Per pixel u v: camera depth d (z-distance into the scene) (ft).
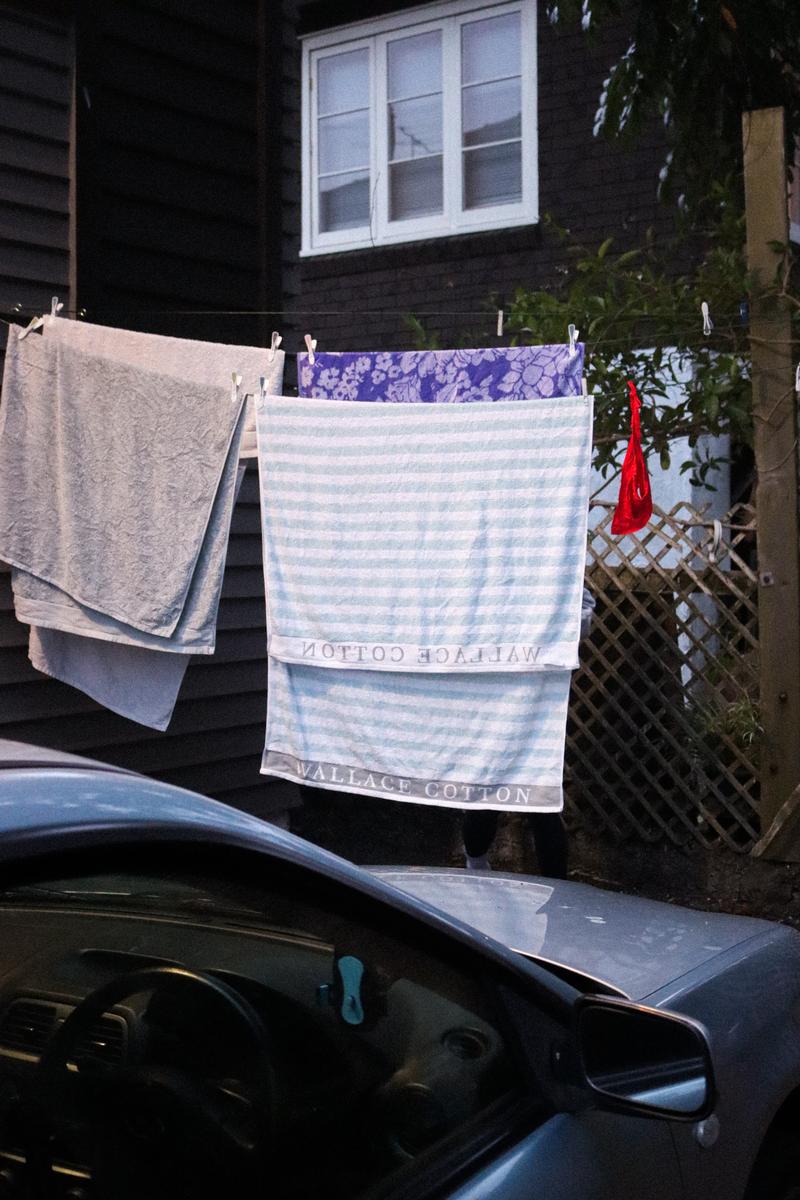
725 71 22.75
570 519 13.58
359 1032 5.32
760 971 7.86
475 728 14.08
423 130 31.83
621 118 24.62
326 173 33.50
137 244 16.65
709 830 18.39
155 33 16.84
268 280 18.21
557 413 13.60
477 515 13.85
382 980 5.50
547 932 8.14
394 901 5.59
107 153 16.26
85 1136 4.34
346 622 14.42
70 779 4.79
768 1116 6.97
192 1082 4.72
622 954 7.78
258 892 5.14
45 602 14.85
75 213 15.90
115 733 16.78
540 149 29.66
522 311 21.13
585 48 28.96
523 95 29.91
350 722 14.64
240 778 18.43
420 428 13.99
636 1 22.44
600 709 18.61
